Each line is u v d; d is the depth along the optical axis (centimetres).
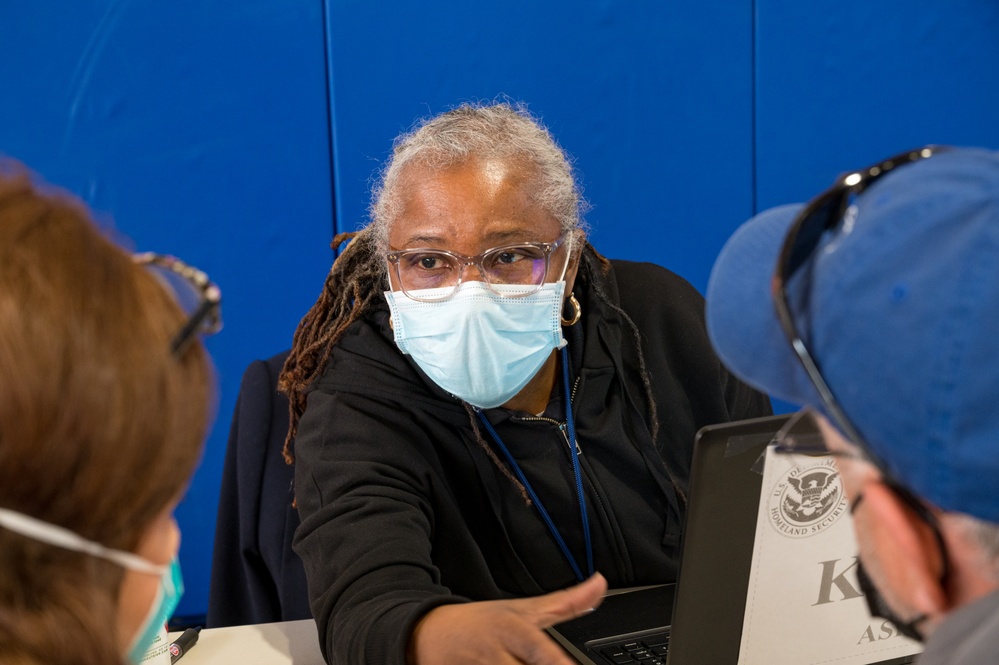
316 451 126
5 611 43
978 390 46
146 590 52
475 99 240
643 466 139
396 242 122
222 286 240
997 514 47
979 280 46
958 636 50
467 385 123
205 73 230
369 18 233
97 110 226
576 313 136
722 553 92
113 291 45
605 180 252
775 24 254
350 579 110
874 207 52
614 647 110
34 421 41
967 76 268
